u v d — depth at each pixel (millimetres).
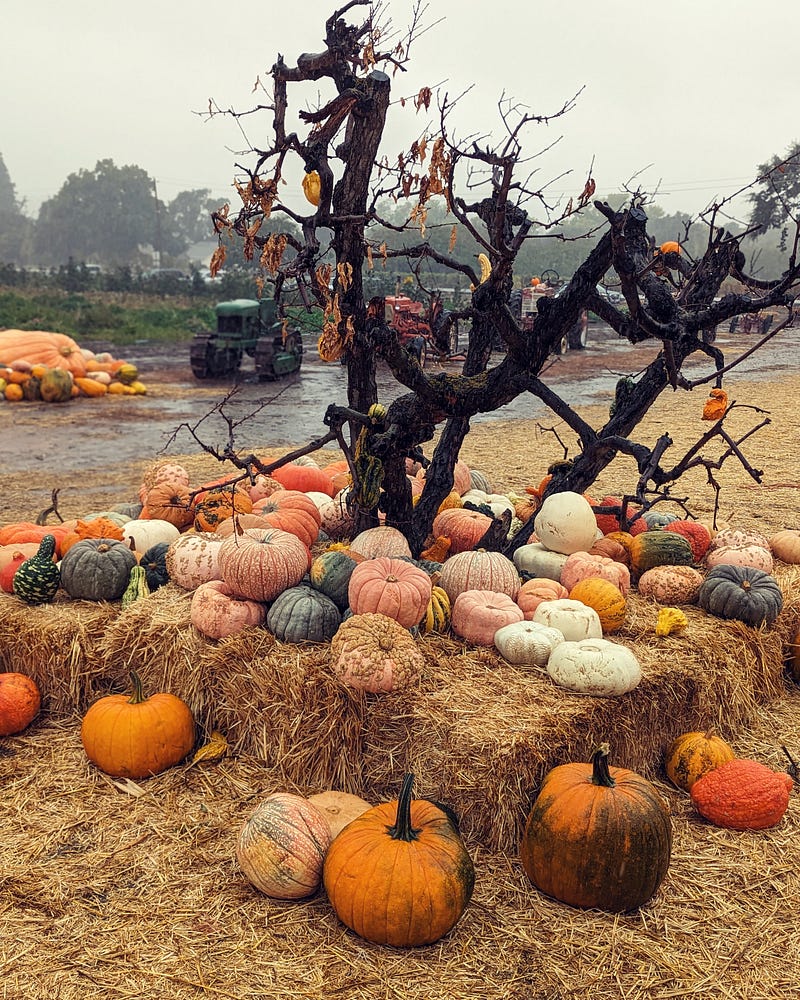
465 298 32656
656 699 4277
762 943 3227
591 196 4336
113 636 4785
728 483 11039
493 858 3625
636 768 4281
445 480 6270
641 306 4633
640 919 3338
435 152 4184
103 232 155875
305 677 4094
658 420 16781
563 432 15070
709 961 3131
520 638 4398
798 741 4816
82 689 4855
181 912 3346
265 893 3438
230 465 11711
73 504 9531
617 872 3275
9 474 11195
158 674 4660
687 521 6293
